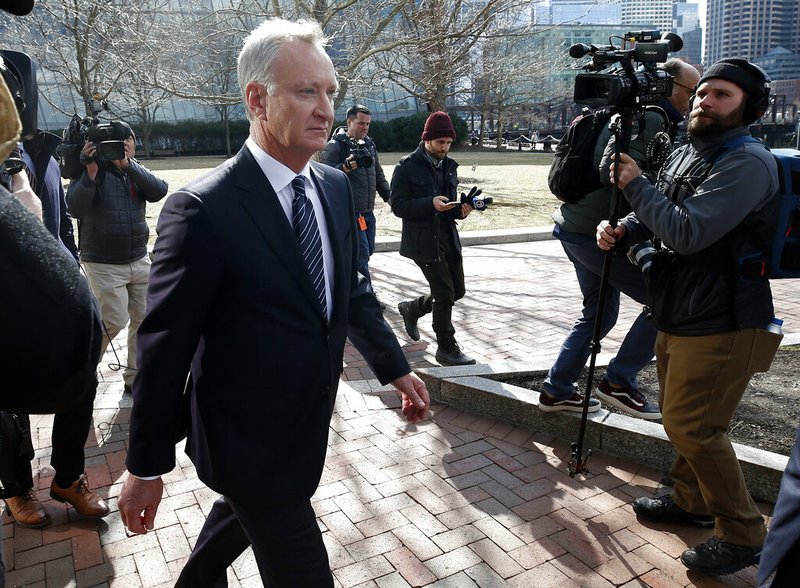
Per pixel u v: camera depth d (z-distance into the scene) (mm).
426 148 5090
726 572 2730
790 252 2518
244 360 1884
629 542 3041
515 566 2885
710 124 2557
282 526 1968
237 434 1907
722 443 2686
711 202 2467
